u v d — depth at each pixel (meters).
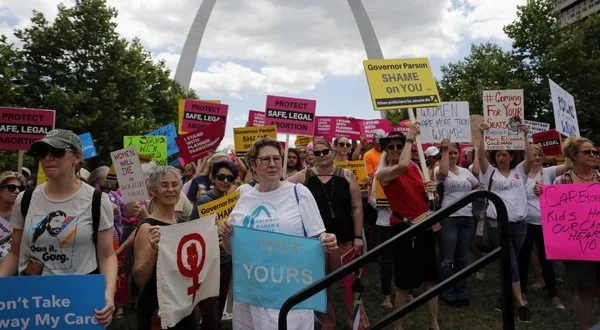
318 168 4.89
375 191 6.29
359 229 4.76
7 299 2.64
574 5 62.16
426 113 6.43
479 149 5.67
